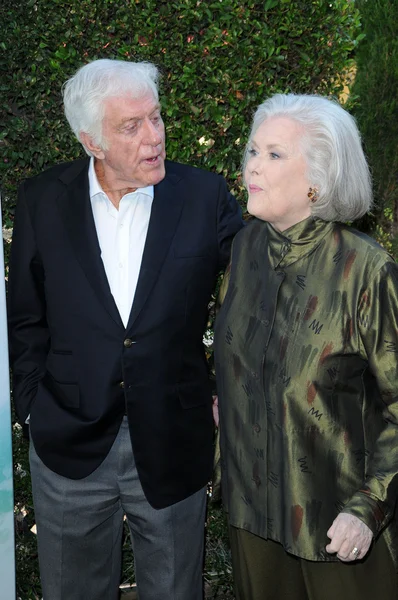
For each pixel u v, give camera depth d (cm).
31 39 260
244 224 235
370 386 200
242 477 211
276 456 202
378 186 287
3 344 216
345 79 284
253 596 221
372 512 191
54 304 224
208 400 237
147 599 241
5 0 257
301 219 198
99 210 224
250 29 268
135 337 218
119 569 252
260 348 202
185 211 226
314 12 269
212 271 228
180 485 230
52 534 235
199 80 271
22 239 229
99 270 219
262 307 203
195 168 238
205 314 232
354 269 191
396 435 193
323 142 190
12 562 225
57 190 228
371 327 189
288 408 196
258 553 218
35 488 236
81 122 214
